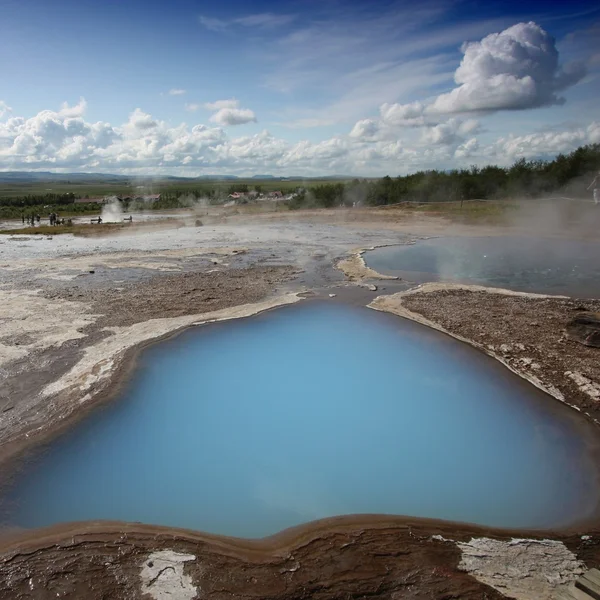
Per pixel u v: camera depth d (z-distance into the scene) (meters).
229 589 3.69
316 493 5.02
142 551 4.06
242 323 9.95
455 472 5.38
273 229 27.16
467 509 4.82
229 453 5.65
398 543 4.21
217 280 14.09
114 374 7.32
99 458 5.46
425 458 5.63
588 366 7.70
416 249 19.94
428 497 4.98
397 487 5.13
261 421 6.35
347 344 8.91
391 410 6.64
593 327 8.88
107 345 8.50
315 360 8.19
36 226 29.84
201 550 4.09
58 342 8.60
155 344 8.64
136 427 6.10
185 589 3.68
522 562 4.04
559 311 10.61
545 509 4.80
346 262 16.89
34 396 6.65
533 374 7.56
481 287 12.95
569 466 5.45
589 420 6.30
